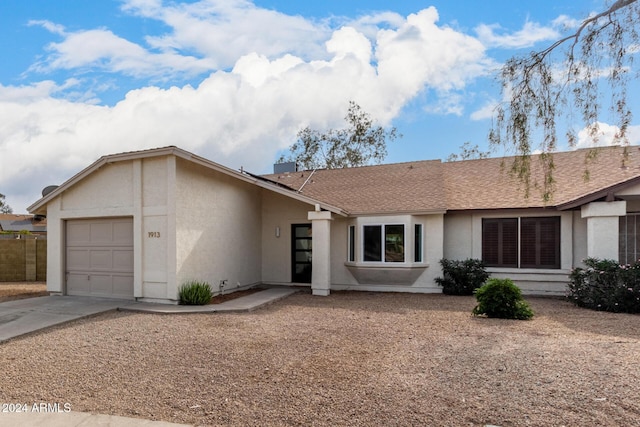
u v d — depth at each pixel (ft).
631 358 19.45
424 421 13.10
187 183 37.01
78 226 40.47
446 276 45.73
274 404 14.53
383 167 61.31
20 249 58.90
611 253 37.32
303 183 60.54
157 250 35.99
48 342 23.27
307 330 26.53
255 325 28.09
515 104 28.45
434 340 23.67
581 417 13.25
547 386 15.92
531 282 44.27
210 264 40.47
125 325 27.78
